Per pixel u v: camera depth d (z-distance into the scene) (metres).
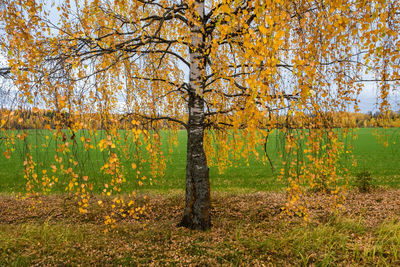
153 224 5.74
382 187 9.09
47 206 7.35
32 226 5.25
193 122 5.07
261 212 6.48
